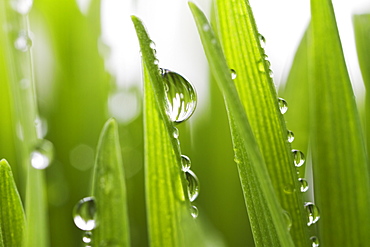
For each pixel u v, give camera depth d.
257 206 0.11
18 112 0.13
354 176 0.11
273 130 0.11
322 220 0.11
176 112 0.12
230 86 0.10
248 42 0.11
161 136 0.10
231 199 0.15
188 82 0.12
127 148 0.16
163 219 0.10
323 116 0.11
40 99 0.16
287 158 0.11
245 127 0.10
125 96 0.17
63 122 0.16
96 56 0.16
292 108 0.14
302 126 0.14
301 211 0.11
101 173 0.10
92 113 0.16
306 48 0.14
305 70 0.14
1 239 0.11
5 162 0.11
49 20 0.16
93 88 0.16
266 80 0.11
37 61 0.16
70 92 0.16
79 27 0.16
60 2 0.17
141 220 0.15
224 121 0.16
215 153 0.16
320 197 0.11
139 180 0.16
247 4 0.11
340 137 0.11
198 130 0.16
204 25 0.10
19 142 0.14
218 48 0.10
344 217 0.11
